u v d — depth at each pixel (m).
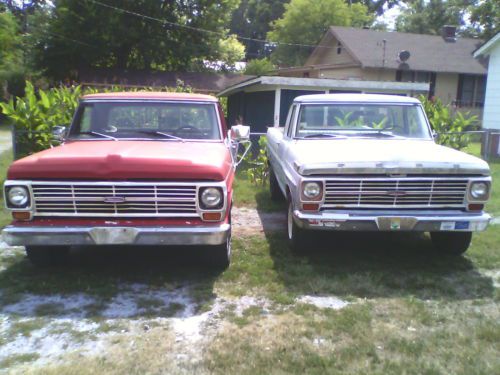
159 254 5.77
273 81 15.49
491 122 19.42
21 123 10.67
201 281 4.99
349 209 5.10
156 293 4.69
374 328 4.04
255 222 7.41
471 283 5.02
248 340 3.81
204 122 5.84
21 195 4.46
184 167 4.52
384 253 5.95
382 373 3.37
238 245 6.18
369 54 26.95
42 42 30.39
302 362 3.50
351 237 6.60
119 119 5.77
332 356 3.58
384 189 5.06
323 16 43.41
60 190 4.48
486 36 34.81
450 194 5.11
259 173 10.30
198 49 32.50
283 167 6.51
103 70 31.02
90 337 3.85
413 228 5.02
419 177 5.06
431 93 27.50
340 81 16.25
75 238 4.46
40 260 5.21
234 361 3.51
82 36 30.08
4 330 3.95
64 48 30.58
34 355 3.58
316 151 5.53
